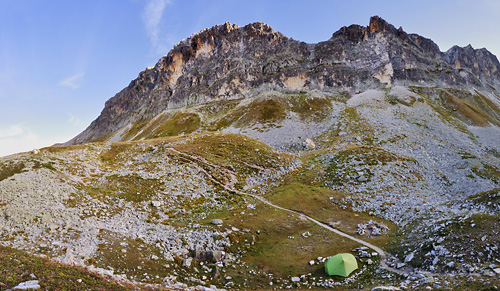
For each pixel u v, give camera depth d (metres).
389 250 36.62
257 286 31.78
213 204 55.16
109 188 54.47
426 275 28.69
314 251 38.81
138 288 27.27
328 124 129.25
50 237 36.00
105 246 35.56
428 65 198.00
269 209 52.84
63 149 68.88
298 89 178.50
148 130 173.88
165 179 61.59
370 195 58.03
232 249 39.53
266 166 74.75
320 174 70.38
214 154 77.94
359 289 29.33
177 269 33.97
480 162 84.38
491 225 33.12
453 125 122.81
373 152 81.25
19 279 23.36
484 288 23.42
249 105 166.50
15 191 45.38
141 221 44.88
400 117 127.38
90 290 24.19
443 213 41.81
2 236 35.19
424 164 79.75
